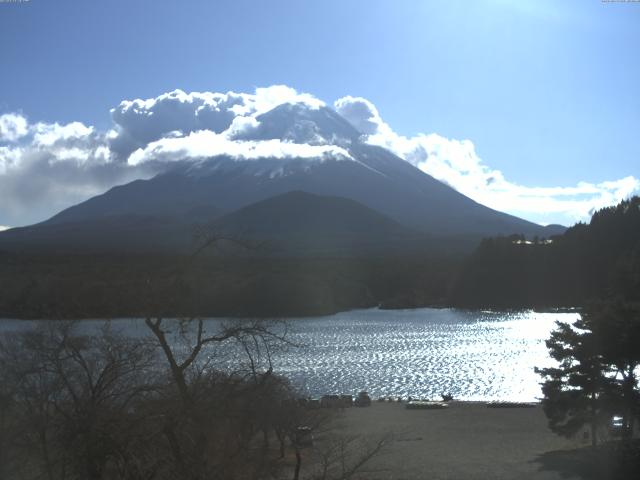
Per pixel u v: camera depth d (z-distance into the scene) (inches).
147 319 690.2
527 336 5836.6
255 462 682.8
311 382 3476.9
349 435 1847.9
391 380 3567.9
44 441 670.5
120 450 609.3
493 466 1526.8
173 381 684.1
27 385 732.0
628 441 1546.5
